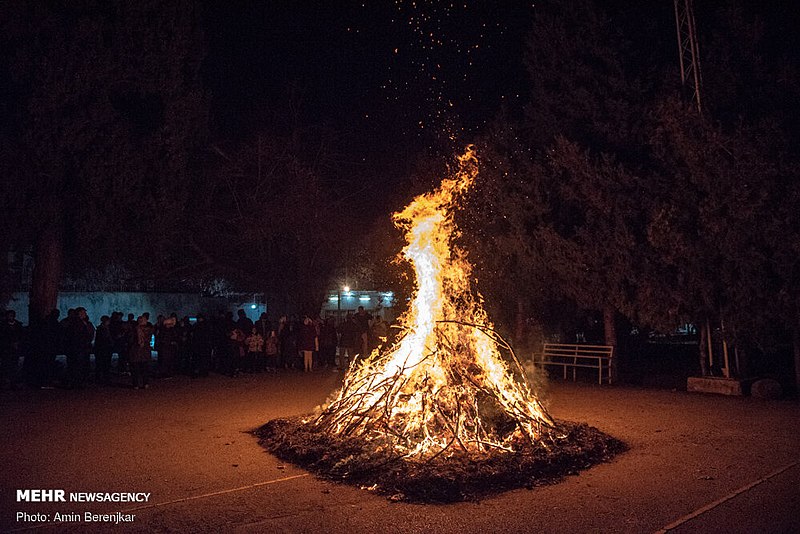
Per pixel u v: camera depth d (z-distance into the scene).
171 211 17.77
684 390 14.82
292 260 23.22
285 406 12.32
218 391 14.56
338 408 9.15
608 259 15.66
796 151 13.11
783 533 5.54
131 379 16.77
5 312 14.63
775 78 13.81
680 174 14.30
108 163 16.42
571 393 14.39
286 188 22.56
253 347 18.47
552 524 5.78
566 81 16.67
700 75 13.86
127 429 10.03
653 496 6.59
